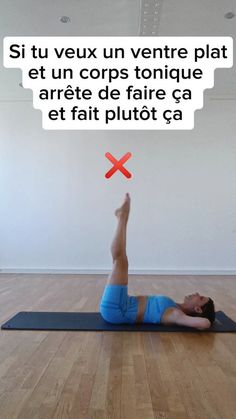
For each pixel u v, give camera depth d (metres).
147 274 5.63
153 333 2.26
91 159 5.79
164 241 5.70
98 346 2.01
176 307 2.46
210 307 2.46
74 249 5.73
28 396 1.39
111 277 2.46
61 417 1.23
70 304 3.21
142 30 4.05
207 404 1.33
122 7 3.71
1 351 1.92
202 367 1.70
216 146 5.78
